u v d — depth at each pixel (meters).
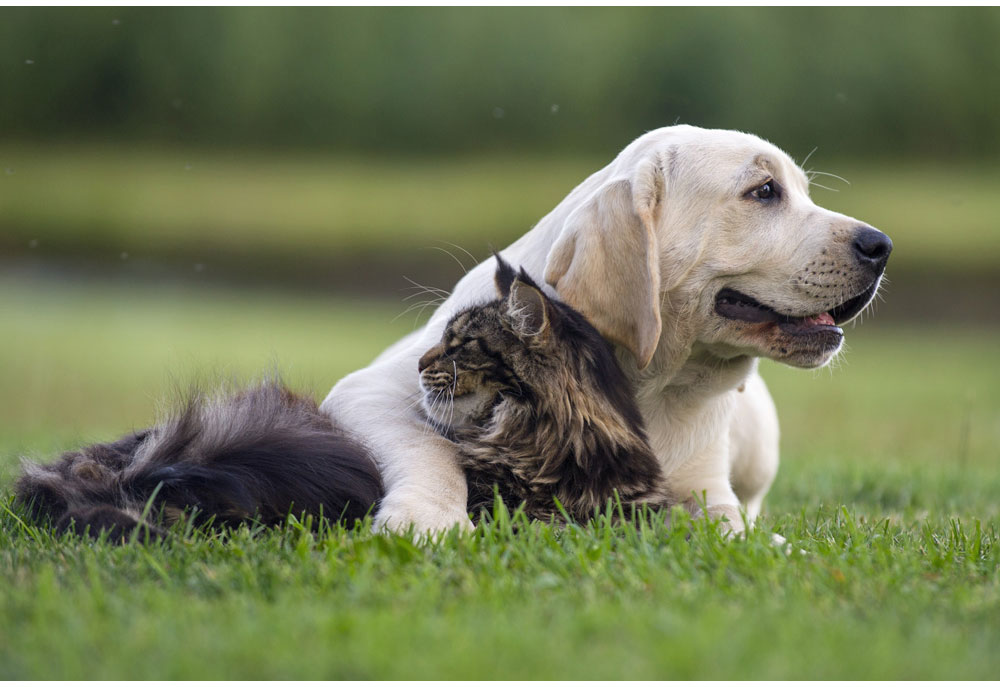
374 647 4.06
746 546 5.53
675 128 7.37
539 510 6.59
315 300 44.97
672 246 6.90
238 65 56.16
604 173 7.45
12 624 4.43
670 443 7.40
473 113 56.19
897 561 5.45
